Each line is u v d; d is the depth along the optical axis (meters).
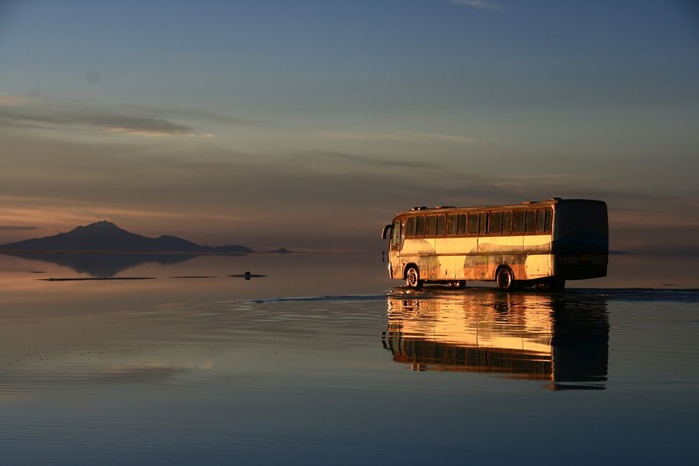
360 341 22.12
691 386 15.00
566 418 12.47
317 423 12.27
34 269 111.31
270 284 61.12
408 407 13.30
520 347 20.53
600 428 11.86
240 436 11.56
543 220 39.97
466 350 20.02
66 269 111.06
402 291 46.25
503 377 16.05
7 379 16.22
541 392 14.48
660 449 10.77
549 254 39.47
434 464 10.22
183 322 28.78
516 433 11.59
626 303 35.44
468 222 43.91
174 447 11.01
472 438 11.37
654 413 12.78
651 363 17.77
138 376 16.50
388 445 11.06
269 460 10.42
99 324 28.41
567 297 39.31
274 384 15.46
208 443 11.20
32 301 42.06
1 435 11.62
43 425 12.21
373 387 15.09
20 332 25.67
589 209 40.00
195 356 19.45
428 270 46.22
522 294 41.25
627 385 15.11
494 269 42.31
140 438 11.46
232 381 15.83
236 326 26.98
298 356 19.28
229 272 95.19
